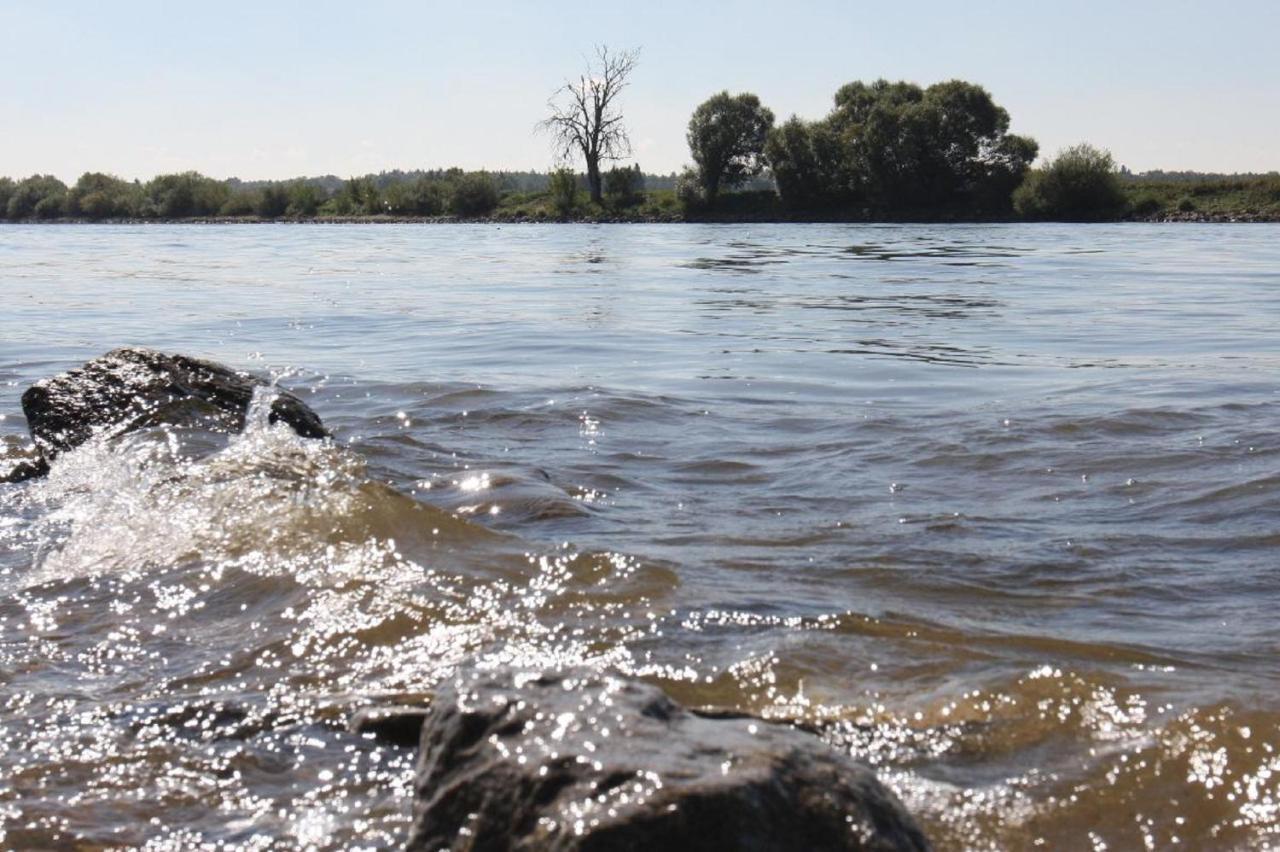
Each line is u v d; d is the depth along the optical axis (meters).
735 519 5.62
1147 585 4.63
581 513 5.64
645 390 9.38
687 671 3.80
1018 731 3.38
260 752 3.35
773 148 71.50
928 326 14.00
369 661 3.99
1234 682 3.65
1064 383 9.44
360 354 11.79
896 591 4.57
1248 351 11.27
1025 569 4.82
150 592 4.66
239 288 21.02
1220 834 2.92
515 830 2.46
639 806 2.36
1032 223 60.22
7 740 3.43
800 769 2.58
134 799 3.11
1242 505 5.68
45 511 5.76
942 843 2.88
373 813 3.01
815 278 22.88
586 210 76.56
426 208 81.00
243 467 5.97
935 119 66.94
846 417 8.05
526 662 3.90
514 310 16.59
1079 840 2.90
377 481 5.75
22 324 14.59
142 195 88.44
